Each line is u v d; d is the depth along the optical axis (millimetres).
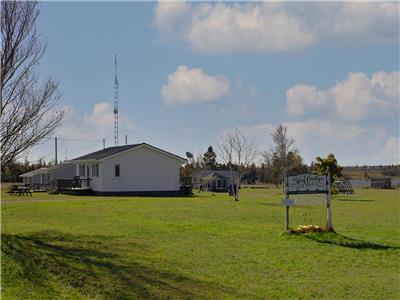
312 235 16812
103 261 12164
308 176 17891
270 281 11281
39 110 14305
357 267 12820
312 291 10578
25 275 10273
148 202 33062
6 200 34594
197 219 22078
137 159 45750
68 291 9758
